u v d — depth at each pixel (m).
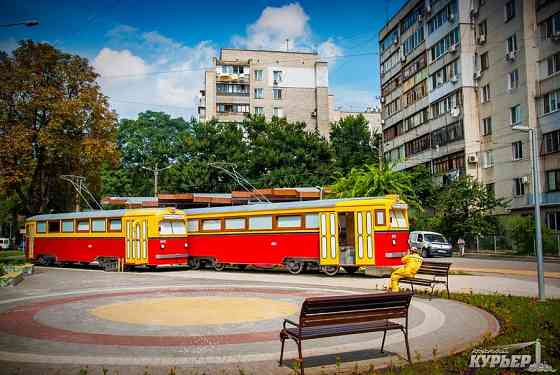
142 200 32.25
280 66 71.19
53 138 31.67
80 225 29.08
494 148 40.94
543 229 34.00
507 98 39.16
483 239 41.44
